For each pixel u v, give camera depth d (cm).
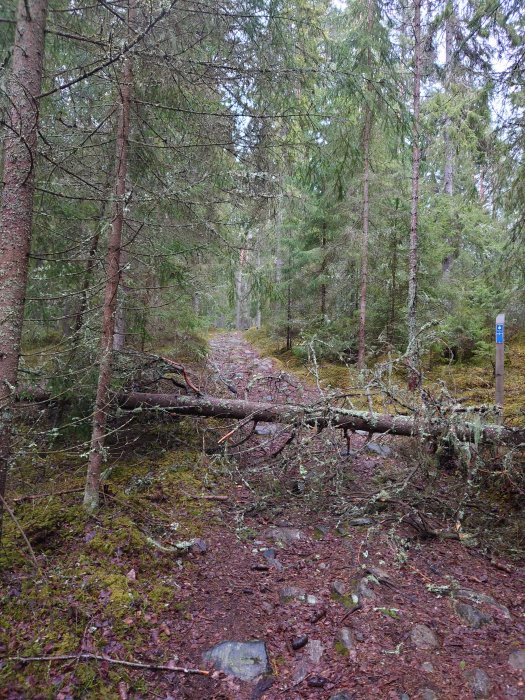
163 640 286
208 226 531
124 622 291
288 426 526
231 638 291
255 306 817
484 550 404
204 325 970
